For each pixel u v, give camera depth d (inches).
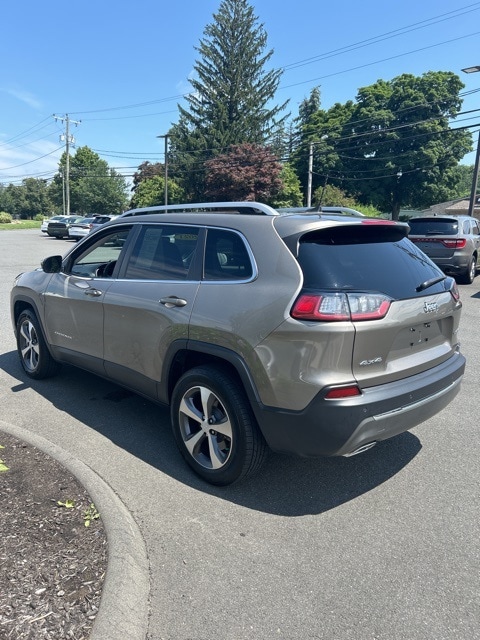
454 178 1830.7
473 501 130.0
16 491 122.0
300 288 114.2
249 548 110.0
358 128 1824.6
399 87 1782.7
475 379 230.5
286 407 115.0
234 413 124.9
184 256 145.2
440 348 139.0
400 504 128.3
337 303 110.1
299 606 93.7
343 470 145.1
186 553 107.9
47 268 190.4
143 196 2065.7
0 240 1232.8
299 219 127.3
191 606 93.1
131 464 145.7
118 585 92.6
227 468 129.3
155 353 146.1
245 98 1908.2
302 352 111.3
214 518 120.6
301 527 117.9
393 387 118.8
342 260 121.3
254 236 128.3
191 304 135.0
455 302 143.4
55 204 3951.8
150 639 85.5
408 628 89.0
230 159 1616.6
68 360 190.7
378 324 113.7
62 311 186.1
